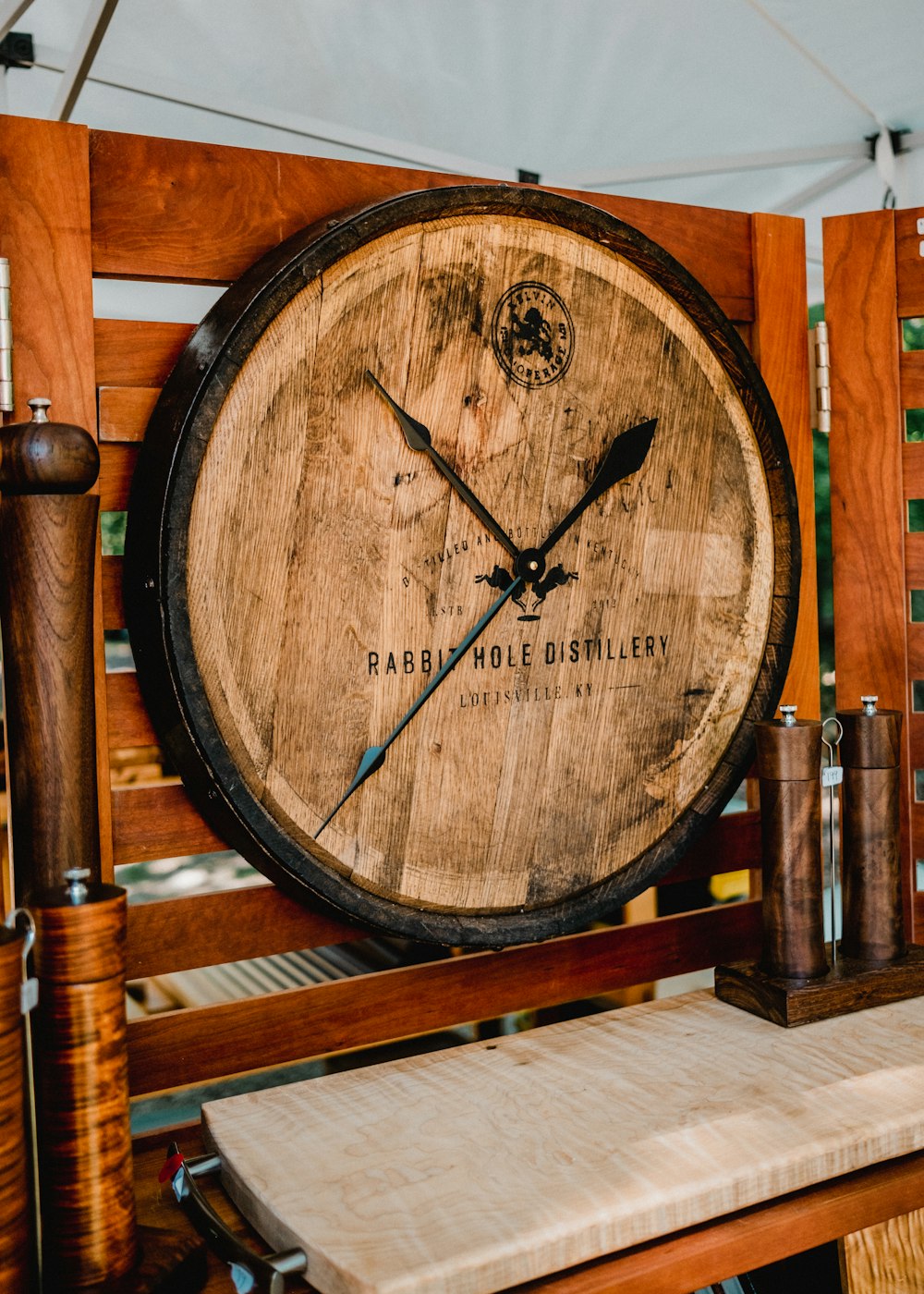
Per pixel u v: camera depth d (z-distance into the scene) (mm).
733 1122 1145
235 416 1241
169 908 1328
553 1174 1050
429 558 1382
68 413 1262
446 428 1385
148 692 1286
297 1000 1388
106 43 2531
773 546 1647
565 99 2770
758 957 1709
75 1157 906
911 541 1716
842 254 1720
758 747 1450
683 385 1560
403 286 1340
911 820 1700
